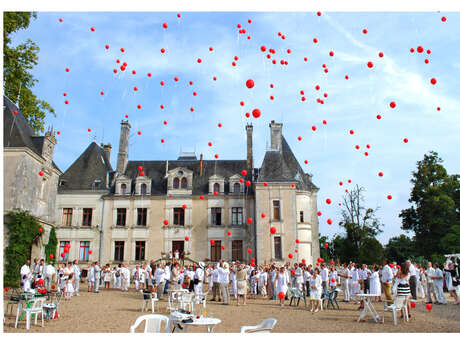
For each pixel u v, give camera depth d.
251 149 36.41
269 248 30.14
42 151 23.50
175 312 8.12
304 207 32.56
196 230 32.78
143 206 33.47
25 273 16.67
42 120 28.67
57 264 31.52
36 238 22.11
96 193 33.81
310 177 35.81
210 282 20.62
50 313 11.18
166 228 32.88
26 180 21.30
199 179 35.22
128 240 32.72
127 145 36.16
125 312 13.06
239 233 32.53
